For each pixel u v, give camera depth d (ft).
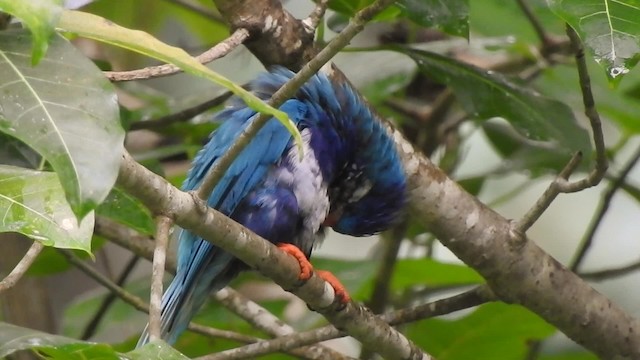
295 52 29.55
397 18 38.29
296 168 30.30
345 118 30.86
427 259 38.19
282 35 29.19
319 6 29.86
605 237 55.98
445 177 31.48
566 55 39.99
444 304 31.09
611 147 48.24
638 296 53.67
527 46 42.34
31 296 38.60
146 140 42.88
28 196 20.56
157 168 35.83
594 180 27.89
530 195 55.36
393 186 31.32
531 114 33.65
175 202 21.25
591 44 21.75
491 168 48.62
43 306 38.93
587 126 50.65
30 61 16.57
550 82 41.37
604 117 45.83
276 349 29.22
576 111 46.03
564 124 33.81
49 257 37.45
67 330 39.83
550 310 31.53
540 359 42.32
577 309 31.48
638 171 52.16
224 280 31.55
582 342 32.12
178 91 49.67
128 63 44.04
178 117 34.78
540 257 31.04
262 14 28.68
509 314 37.63
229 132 30.55
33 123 15.76
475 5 41.50
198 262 29.99
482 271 31.17
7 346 16.72
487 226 30.89
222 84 16.75
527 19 40.09
